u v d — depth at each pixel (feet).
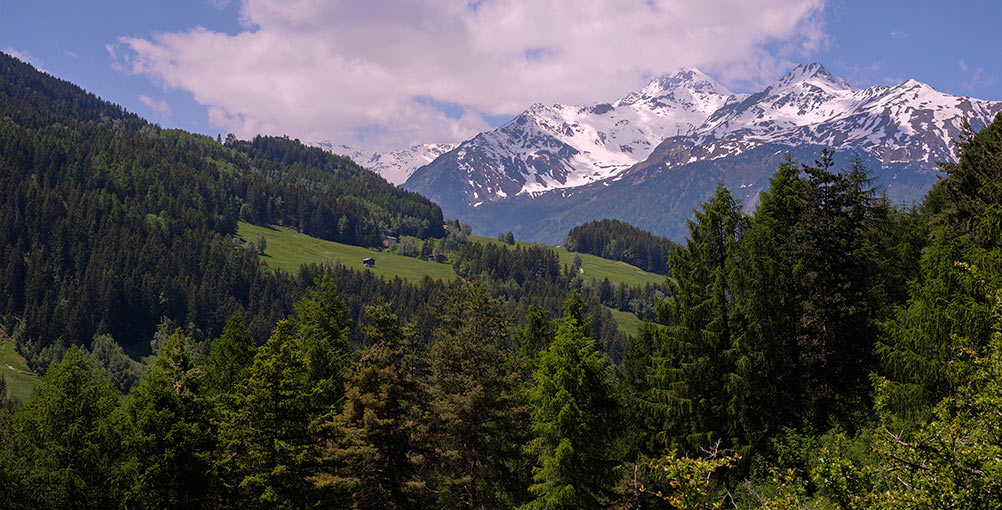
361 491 102.78
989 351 45.78
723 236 113.09
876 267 106.73
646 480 94.38
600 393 98.73
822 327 105.70
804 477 88.07
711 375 108.47
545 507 94.79
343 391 131.95
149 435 107.24
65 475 110.42
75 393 116.78
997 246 83.46
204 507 112.78
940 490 38.47
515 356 131.64
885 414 83.41
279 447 101.19
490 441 116.16
